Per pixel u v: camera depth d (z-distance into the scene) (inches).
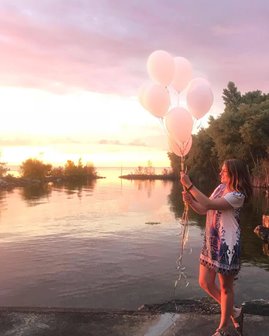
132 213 1186.0
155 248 652.1
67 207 1376.7
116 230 855.7
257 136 1875.0
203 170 2642.7
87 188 2559.1
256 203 1365.7
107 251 632.4
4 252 629.6
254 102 2539.4
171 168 4372.5
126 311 188.2
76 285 439.5
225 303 150.6
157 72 165.3
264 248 649.6
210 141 2517.2
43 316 182.1
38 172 3489.2
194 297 385.1
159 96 163.6
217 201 144.9
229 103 2701.8
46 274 488.7
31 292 415.2
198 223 936.9
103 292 411.2
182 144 164.9
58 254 612.1
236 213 148.4
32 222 997.2
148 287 426.0
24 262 556.7
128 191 2235.5
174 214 1145.4
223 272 146.3
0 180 2847.0
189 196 154.5
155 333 164.4
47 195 1950.1
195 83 168.2
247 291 406.6
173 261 551.2
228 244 146.2
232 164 149.3
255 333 163.6
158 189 2433.6
